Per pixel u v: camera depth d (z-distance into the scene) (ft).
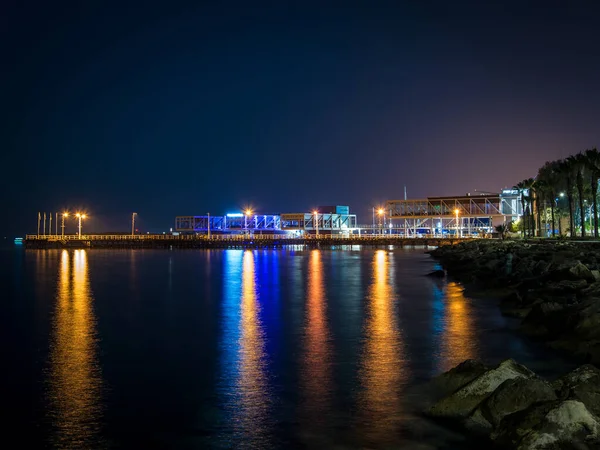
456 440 41.73
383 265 251.39
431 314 98.58
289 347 74.33
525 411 39.14
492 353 66.69
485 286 129.39
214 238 576.20
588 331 63.52
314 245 526.16
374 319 95.30
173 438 44.19
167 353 72.02
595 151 270.05
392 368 62.03
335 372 61.11
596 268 114.01
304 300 125.49
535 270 125.29
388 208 562.66
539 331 73.46
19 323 96.37
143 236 607.37
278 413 48.85
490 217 526.57
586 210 356.59
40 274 218.79
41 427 46.73
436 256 303.27
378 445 41.68
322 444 42.32
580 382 42.60
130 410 50.37
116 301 127.95
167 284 172.35
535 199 382.83
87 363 67.15
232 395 53.98
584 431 35.42
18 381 59.52
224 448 42.24
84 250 531.91
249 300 127.54
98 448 42.70
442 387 52.31
